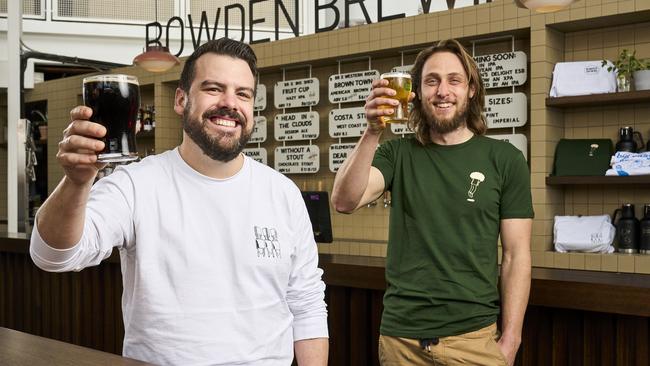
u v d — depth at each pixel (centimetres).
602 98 394
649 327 257
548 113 420
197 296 156
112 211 153
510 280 225
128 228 156
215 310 157
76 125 121
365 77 520
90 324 430
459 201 218
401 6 725
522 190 223
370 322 328
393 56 511
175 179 161
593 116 426
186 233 157
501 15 432
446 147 226
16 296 478
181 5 890
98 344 424
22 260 474
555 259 408
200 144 156
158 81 661
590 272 310
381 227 514
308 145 562
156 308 155
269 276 165
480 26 441
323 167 558
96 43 901
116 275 414
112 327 416
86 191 131
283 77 580
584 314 274
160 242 157
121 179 159
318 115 554
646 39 408
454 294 213
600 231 399
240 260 160
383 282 313
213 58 156
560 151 422
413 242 222
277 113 589
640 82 390
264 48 567
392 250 229
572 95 409
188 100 158
